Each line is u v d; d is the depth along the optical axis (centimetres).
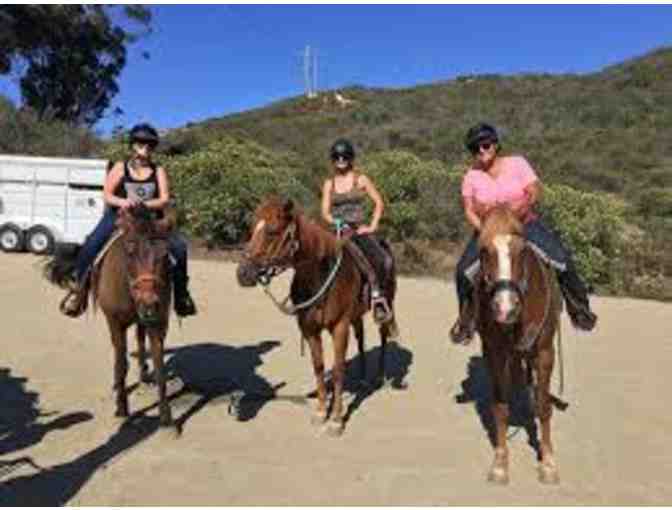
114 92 4250
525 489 752
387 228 2239
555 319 768
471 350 1284
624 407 1017
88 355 1187
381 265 959
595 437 904
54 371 1105
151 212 852
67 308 952
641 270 2147
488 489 750
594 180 3991
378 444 866
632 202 3453
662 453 861
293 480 764
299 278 876
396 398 1031
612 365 1227
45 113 3578
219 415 950
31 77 4059
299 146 5241
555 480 768
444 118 6028
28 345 1230
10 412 945
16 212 2231
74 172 2212
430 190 2291
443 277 2041
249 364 1172
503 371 762
